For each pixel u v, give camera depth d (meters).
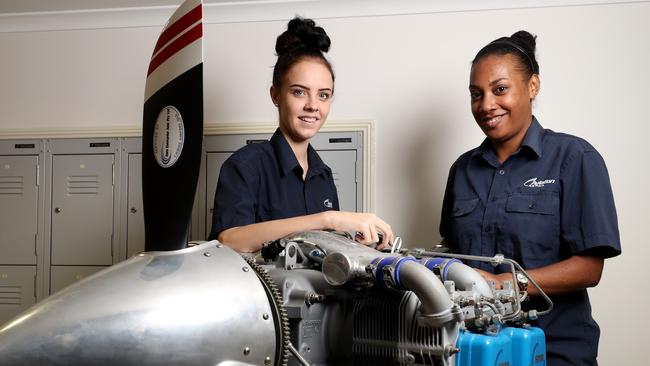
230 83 3.17
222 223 1.49
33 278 3.34
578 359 1.55
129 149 3.27
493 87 1.70
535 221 1.64
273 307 0.90
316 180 1.73
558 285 1.51
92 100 3.32
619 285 2.82
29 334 0.77
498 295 1.14
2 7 3.28
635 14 2.85
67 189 3.32
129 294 0.81
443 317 0.92
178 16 0.87
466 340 0.98
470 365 0.97
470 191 1.80
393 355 1.00
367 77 3.06
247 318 0.84
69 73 3.35
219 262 0.88
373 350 1.02
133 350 0.78
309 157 1.73
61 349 0.76
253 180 1.56
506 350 1.02
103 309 0.79
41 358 0.76
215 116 3.17
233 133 3.14
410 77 3.03
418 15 3.03
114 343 0.77
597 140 2.86
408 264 0.95
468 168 1.82
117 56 3.31
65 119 3.35
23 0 3.19
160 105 0.89
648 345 2.79
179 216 0.88
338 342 1.03
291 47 1.67
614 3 2.86
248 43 3.16
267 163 1.62
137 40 3.29
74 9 3.28
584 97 2.88
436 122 2.99
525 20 2.93
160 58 0.90
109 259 3.27
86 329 0.77
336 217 1.25
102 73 3.32
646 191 2.82
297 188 1.66
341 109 3.07
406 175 3.00
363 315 1.04
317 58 1.61
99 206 3.29
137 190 3.25
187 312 0.81
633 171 2.83
